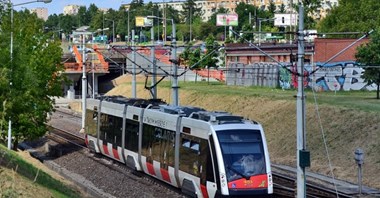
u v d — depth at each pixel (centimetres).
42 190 2245
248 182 2609
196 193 2798
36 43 4684
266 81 6875
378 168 3541
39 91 4438
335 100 4944
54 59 4719
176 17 16600
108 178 3547
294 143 4372
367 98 5053
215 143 2650
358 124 4138
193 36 13675
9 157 2775
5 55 4134
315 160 3988
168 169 3081
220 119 2778
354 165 3684
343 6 8156
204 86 7488
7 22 4569
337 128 4253
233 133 2681
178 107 3262
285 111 4991
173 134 3053
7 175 2080
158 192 3103
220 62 8675
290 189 3106
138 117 3559
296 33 2495
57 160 4412
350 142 3997
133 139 3616
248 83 7262
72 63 9712
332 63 6175
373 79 4916
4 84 4022
